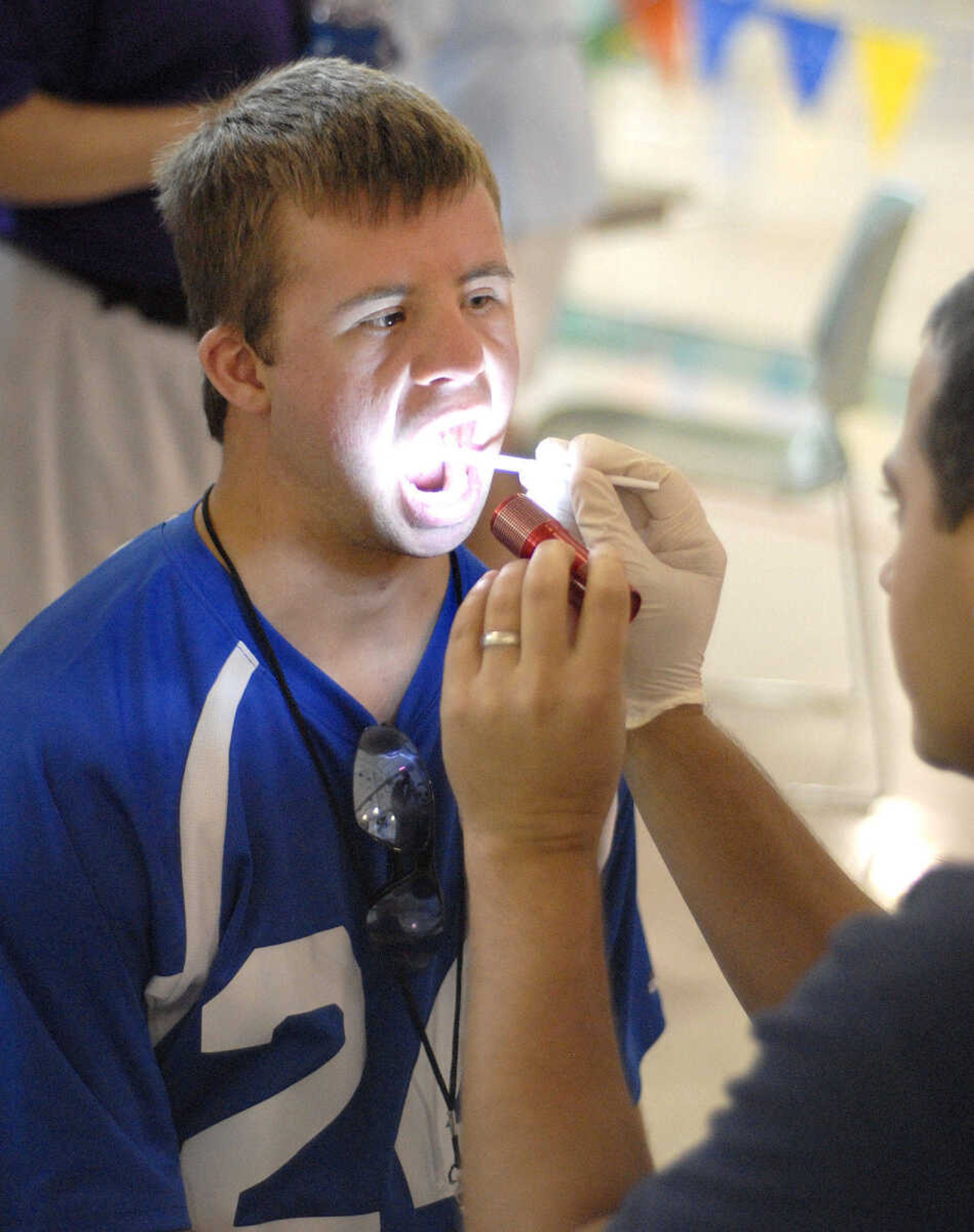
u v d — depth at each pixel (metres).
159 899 1.92
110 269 3.68
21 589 3.90
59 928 1.87
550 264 6.43
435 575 2.13
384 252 1.81
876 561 7.77
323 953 2.02
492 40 5.97
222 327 1.92
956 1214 1.21
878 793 5.88
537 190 6.18
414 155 1.81
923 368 1.50
